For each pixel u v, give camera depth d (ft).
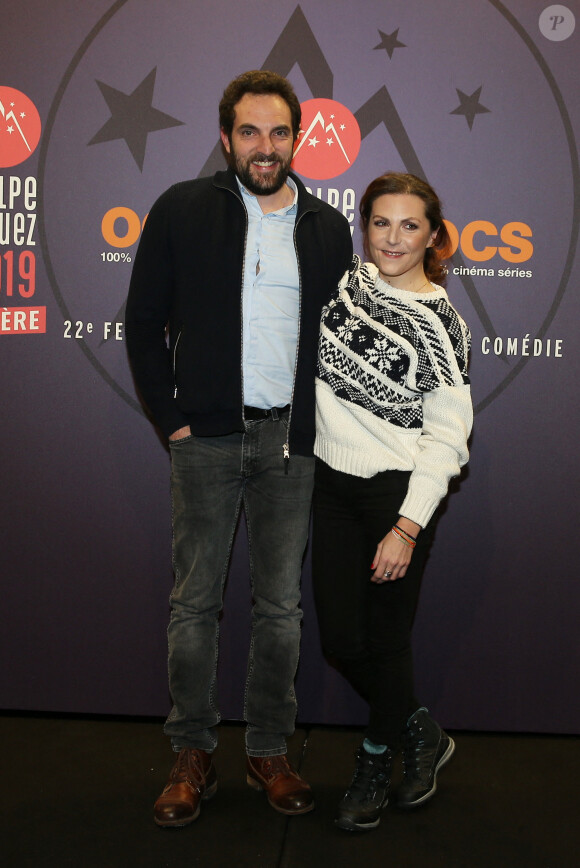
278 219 6.22
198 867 5.63
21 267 7.62
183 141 7.43
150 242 6.19
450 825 6.26
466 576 7.73
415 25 7.29
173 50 7.36
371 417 5.72
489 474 7.64
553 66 7.27
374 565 5.69
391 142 7.39
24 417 7.75
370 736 6.23
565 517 7.66
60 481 7.80
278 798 6.37
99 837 5.97
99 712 7.95
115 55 7.39
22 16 7.39
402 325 5.53
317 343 6.16
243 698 7.92
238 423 6.07
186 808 6.12
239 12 7.30
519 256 7.45
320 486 6.18
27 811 6.30
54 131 7.48
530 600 7.72
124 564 7.84
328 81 7.35
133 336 6.25
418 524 5.55
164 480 7.76
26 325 7.68
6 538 7.85
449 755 6.98
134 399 7.70
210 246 6.04
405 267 5.59
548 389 7.57
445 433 5.58
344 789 6.79
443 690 7.82
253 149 5.81
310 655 7.91
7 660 7.93
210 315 6.03
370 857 5.81
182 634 6.30
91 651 7.92
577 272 7.45
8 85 7.45
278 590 6.34
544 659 7.75
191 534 6.30
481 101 7.32
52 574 7.87
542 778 7.00
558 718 7.80
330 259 6.32
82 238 7.57
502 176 7.38
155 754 7.29
